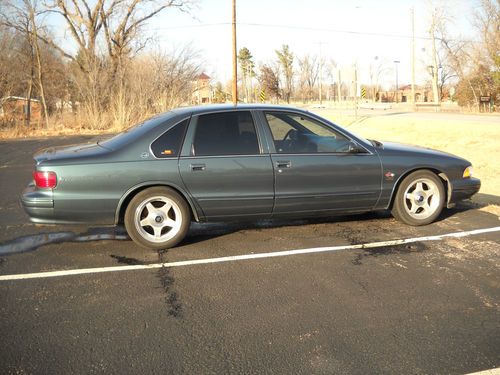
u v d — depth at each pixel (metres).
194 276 4.18
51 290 3.90
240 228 5.64
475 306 3.55
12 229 5.73
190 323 3.33
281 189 5.04
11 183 9.22
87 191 4.65
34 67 28.95
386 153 5.40
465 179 5.69
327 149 5.22
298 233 5.41
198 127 4.94
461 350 2.95
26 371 2.75
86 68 25.25
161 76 25.45
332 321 3.33
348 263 4.45
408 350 2.95
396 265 4.39
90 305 3.62
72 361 2.86
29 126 23.98
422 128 18.06
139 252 4.83
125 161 4.70
